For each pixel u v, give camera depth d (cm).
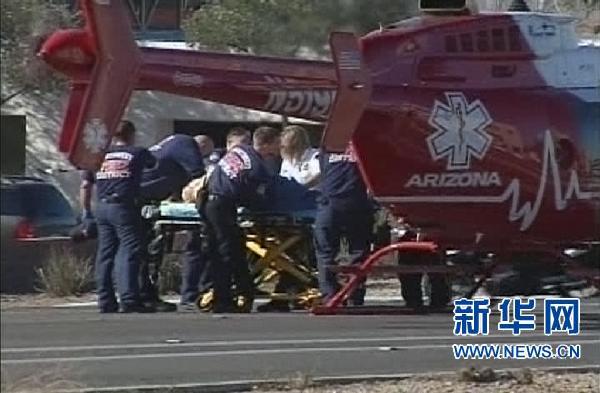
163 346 3425
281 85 4084
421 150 4434
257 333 3838
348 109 4056
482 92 4503
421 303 4681
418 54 4391
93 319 3941
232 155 4594
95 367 3022
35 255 4053
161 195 4697
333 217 4591
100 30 3191
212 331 3834
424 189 4475
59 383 2847
